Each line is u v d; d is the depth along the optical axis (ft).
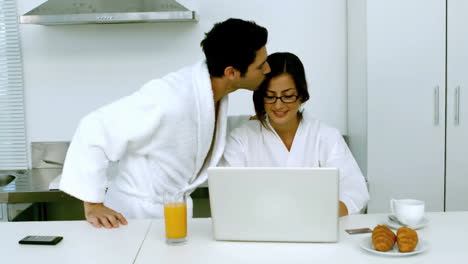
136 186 5.82
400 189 8.45
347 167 6.19
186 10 8.17
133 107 5.34
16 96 9.55
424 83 8.23
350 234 4.59
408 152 8.38
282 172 4.22
